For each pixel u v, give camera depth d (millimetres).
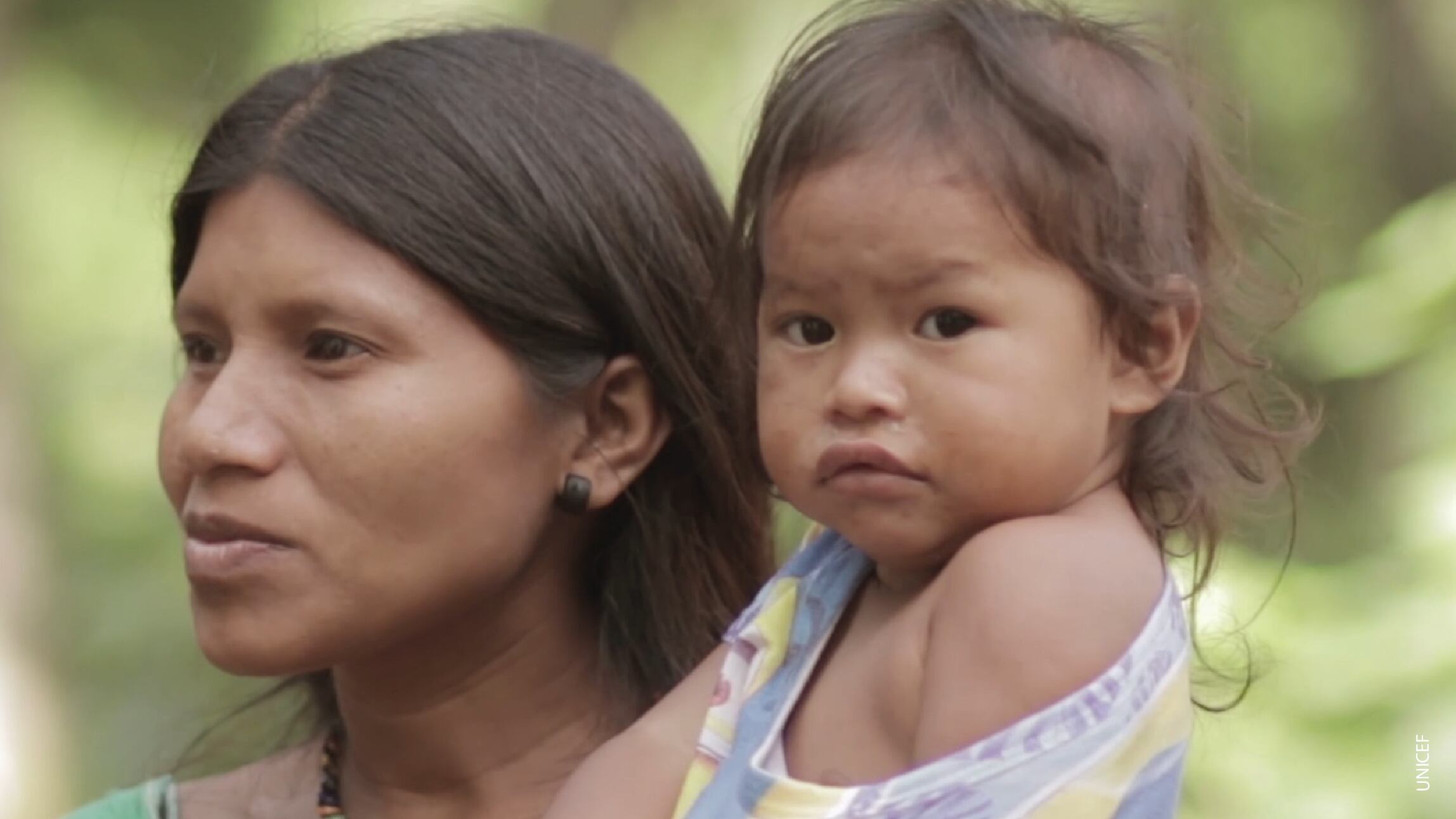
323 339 2979
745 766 2541
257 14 8883
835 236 2494
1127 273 2506
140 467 10375
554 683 3277
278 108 3102
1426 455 5246
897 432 2479
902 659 2477
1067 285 2484
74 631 9383
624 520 3332
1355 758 4840
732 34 8695
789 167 2547
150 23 9070
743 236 2781
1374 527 5695
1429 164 7855
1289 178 7840
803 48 2811
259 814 3398
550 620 3264
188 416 3062
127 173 9273
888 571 2646
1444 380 5246
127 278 10180
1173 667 2381
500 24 3617
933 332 2480
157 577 9695
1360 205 7836
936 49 2559
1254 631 4668
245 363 2994
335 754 3412
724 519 3365
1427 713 4844
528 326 3055
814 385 2537
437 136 3043
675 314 3230
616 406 3213
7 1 8773
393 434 2949
